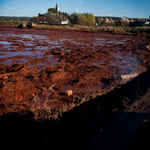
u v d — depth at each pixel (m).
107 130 1.84
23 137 2.43
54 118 2.90
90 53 10.34
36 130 2.57
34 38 18.42
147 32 26.95
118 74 5.51
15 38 17.59
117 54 10.18
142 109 1.63
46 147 2.14
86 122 2.64
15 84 4.45
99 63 7.74
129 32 29.98
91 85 4.84
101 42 17.12
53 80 5.18
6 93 3.99
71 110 3.25
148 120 1.34
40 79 5.22
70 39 18.95
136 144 1.21
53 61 8.00
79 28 38.78
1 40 15.33
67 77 5.56
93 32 32.28
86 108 3.27
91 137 2.11
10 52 9.91
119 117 1.84
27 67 6.54
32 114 3.08
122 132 1.53
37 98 3.89
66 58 8.74
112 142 1.55
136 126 1.41
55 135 2.39
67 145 2.11
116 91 3.82
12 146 2.23
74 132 2.39
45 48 11.95
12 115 3.10
